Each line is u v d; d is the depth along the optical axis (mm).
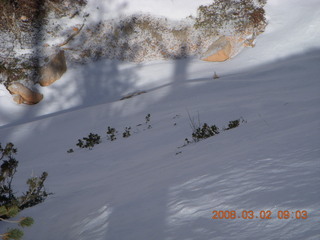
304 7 28953
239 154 4574
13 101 23641
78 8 29953
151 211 3344
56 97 24312
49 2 29266
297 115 7031
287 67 19281
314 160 3336
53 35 27688
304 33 26203
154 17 29922
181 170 5051
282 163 3547
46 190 7465
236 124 9125
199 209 2971
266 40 26641
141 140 11688
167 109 16297
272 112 10234
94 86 25281
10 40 26641
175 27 29391
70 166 10430
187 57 27719
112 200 4523
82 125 16922
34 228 4711
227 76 21609
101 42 28500
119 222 3385
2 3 27656
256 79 18516
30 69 24875
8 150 5953
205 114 13070
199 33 28734
